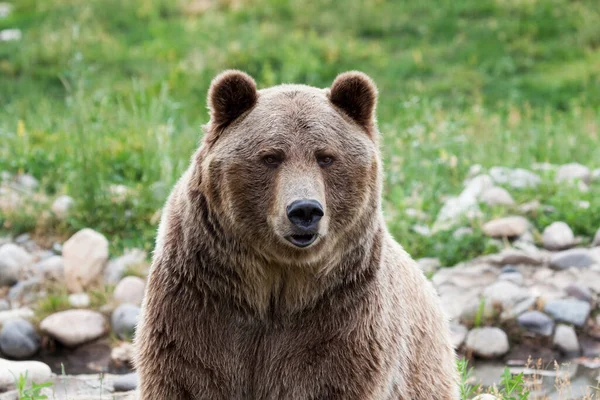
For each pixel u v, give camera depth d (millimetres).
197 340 6633
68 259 13195
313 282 6680
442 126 17406
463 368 9250
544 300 12406
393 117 20062
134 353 7051
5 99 22609
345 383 6707
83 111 15625
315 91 6914
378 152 7008
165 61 25188
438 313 8266
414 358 7680
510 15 28969
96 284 13062
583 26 27609
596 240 13484
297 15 29797
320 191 6344
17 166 15945
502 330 12148
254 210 6520
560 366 11570
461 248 13617
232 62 24594
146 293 6969
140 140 16047
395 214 14359
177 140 16203
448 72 24969
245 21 29375
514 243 13711
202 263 6633
